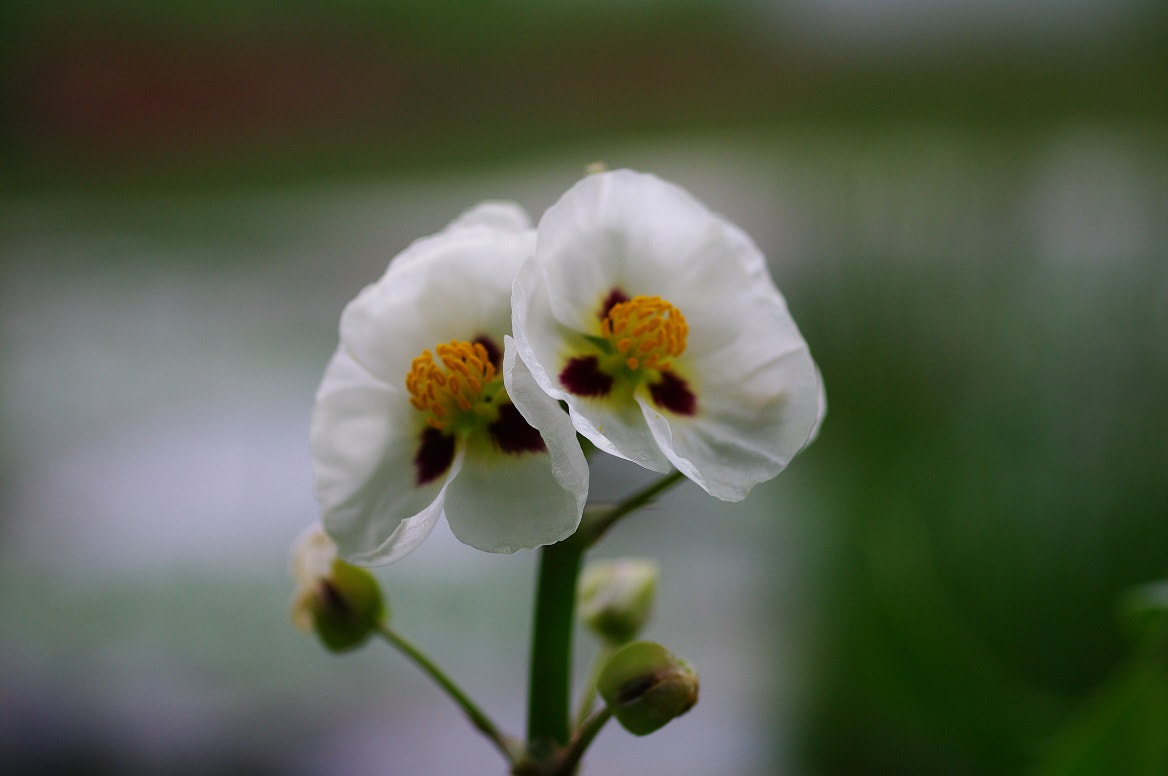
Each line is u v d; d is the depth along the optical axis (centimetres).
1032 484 73
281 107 188
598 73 176
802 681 70
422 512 36
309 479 94
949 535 72
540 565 37
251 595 79
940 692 58
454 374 36
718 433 37
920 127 112
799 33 152
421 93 186
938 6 133
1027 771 55
